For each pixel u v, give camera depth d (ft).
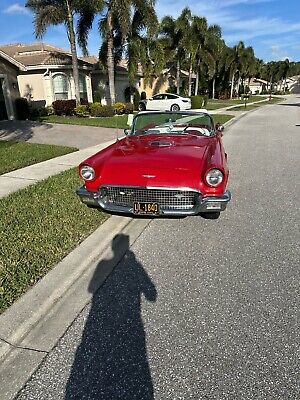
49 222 14.38
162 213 12.72
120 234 13.67
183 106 84.12
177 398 6.49
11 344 7.84
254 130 48.39
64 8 63.57
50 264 11.12
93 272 10.93
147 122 18.47
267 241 12.95
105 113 65.57
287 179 21.58
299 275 10.59
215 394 6.56
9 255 11.49
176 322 8.57
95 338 8.09
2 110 59.67
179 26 101.81
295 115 76.43
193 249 12.46
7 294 9.39
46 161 27.22
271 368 7.11
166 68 124.88
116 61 78.43
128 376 7.02
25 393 6.69
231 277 10.55
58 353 7.65
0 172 23.29
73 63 67.05
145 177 12.52
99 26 67.46
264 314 8.79
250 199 17.80
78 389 6.75
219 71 175.52
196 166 12.71
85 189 13.66
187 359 7.41
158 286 10.16
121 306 9.26
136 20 70.79
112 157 13.78
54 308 9.16
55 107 68.08
